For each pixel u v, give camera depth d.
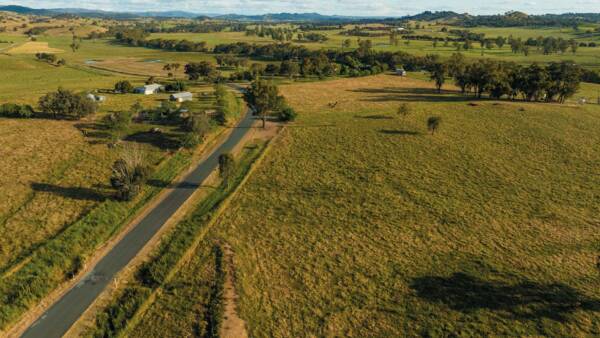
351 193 64.38
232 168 65.94
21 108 100.94
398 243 50.69
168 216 56.53
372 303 40.56
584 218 56.56
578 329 37.06
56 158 75.62
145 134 91.06
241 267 45.72
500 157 80.31
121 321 37.69
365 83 176.62
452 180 69.31
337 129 98.81
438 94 149.38
